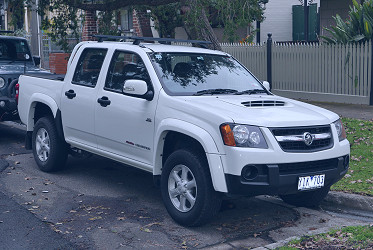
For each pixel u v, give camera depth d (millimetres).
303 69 14898
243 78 7074
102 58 7336
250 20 10539
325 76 14383
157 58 6641
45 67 21719
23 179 7996
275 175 5414
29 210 6480
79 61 7777
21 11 12547
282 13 20547
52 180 7980
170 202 6012
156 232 5777
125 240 5535
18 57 12383
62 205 6727
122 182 7949
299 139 5609
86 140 7492
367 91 13508
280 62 15461
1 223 6004
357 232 5551
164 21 16219
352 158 8594
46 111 8586
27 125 8734
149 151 6336
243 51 16438
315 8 20094
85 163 9156
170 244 5441
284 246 5211
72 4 11914
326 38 14477
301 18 20375
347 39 14047
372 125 10820
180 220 5875
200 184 5586
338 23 14734
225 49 16938
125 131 6668
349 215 6523
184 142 6094
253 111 5750
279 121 5566
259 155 5371
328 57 14258
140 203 6879
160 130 6027
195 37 10812
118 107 6746
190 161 5680
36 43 21969
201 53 7129
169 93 6211
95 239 5555
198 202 5629
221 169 5426
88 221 6121
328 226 6035
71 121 7680
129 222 6102
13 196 7086
